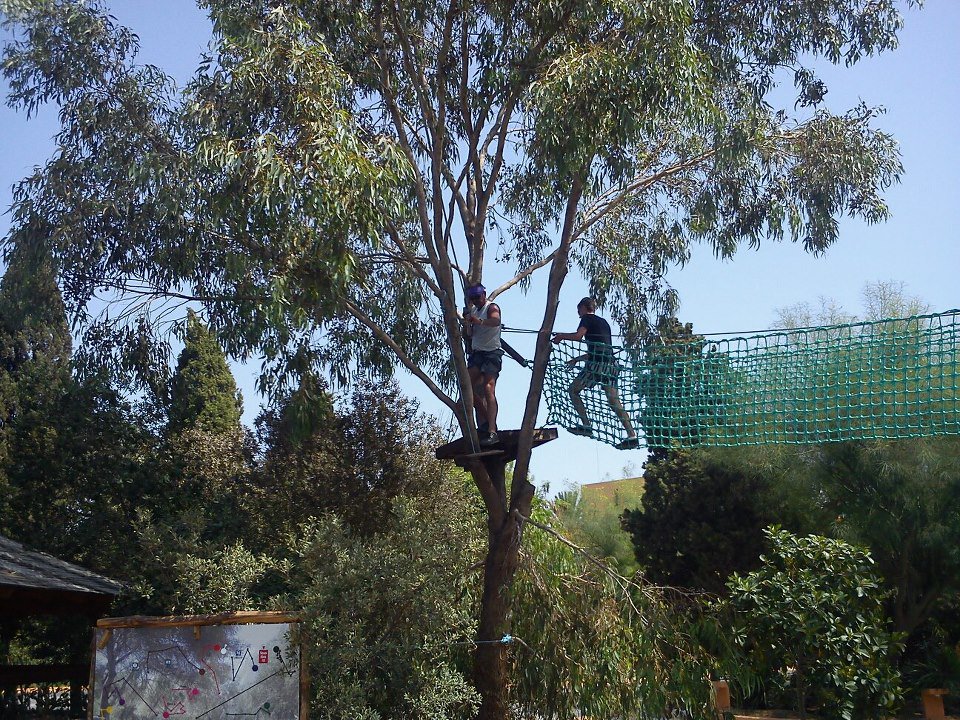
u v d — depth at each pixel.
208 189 10.04
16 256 10.85
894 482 18.30
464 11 11.60
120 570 13.84
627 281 13.73
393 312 13.31
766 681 13.35
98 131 10.82
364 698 9.09
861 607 12.62
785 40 12.41
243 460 14.70
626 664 10.87
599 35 11.12
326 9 11.21
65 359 21.97
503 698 10.83
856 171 12.25
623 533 32.28
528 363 11.20
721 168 12.44
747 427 9.64
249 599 10.46
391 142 10.25
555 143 10.25
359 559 9.74
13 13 10.79
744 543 21.95
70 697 13.24
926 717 18.17
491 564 11.05
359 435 14.53
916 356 8.86
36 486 15.02
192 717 8.62
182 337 11.73
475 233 12.05
